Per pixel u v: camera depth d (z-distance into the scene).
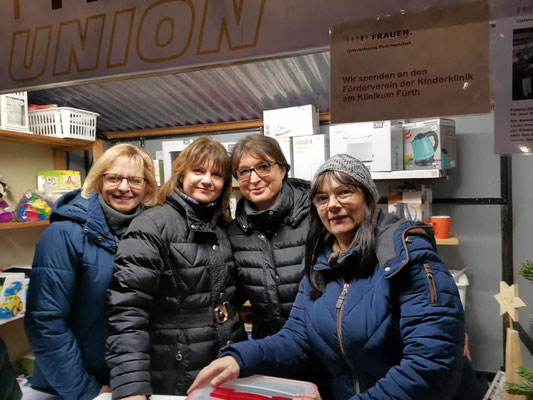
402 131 2.15
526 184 2.17
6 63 0.65
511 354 1.46
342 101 0.47
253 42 0.52
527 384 0.77
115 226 1.29
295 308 1.04
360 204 0.89
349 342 0.85
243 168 1.25
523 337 2.09
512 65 0.42
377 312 0.81
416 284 0.77
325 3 0.48
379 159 2.12
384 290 0.81
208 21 0.54
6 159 2.32
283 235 1.23
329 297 0.92
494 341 2.26
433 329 0.73
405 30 0.44
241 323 1.22
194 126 2.74
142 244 1.06
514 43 0.41
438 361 0.71
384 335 0.81
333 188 0.89
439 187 2.34
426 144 2.08
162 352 1.08
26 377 1.22
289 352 0.96
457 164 2.29
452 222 2.33
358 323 0.83
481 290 2.28
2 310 1.76
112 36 0.59
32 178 2.49
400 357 0.82
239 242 1.28
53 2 0.61
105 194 1.32
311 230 1.00
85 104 2.47
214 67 0.56
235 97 2.37
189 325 1.09
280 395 0.77
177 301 1.10
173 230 1.13
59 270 1.16
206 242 1.18
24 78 0.64
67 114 2.28
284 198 1.24
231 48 0.53
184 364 1.07
